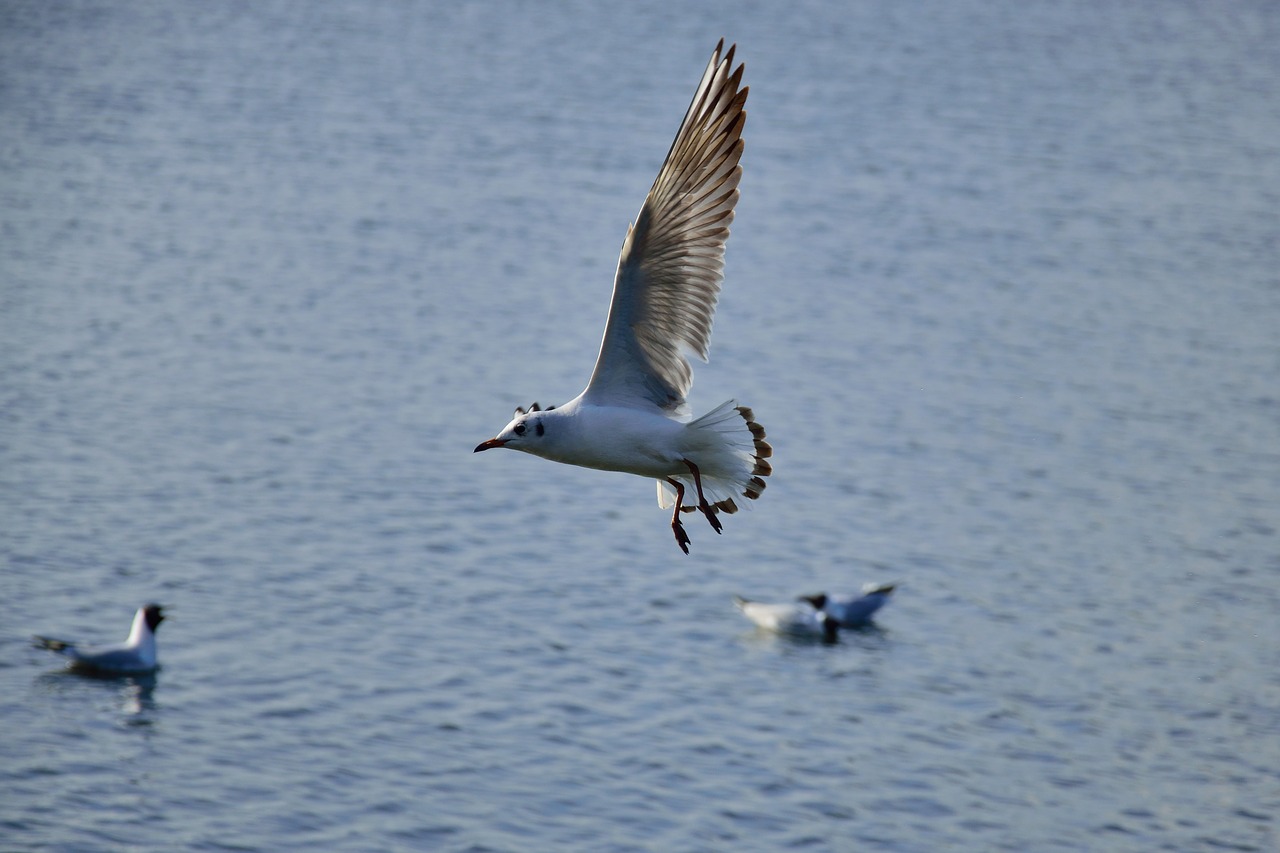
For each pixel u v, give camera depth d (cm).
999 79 6850
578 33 7588
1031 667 2277
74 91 6053
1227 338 3859
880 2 8650
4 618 2248
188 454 2883
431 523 2648
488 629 2281
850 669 2239
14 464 2791
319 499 2717
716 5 8412
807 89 6500
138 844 1727
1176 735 2103
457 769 1900
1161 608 2495
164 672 2112
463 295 3969
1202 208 5056
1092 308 4062
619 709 2072
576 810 1827
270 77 6469
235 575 2411
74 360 3369
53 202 4656
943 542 2711
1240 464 3083
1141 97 6619
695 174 1098
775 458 3019
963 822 1861
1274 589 2561
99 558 2445
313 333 3634
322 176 5081
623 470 1188
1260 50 7719
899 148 5659
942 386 3456
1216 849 1830
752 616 2336
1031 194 5147
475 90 6338
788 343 3684
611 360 1175
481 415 3172
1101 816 1889
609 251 4394
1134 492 2938
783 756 1978
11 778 1848
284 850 1722
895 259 4419
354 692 2072
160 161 5184
